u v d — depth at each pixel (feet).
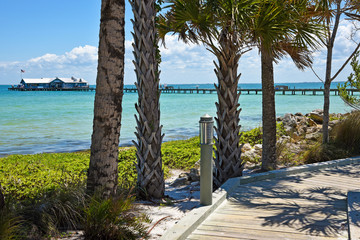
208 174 14.60
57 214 12.93
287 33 20.99
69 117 95.76
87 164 31.81
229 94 21.25
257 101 164.25
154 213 15.87
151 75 19.10
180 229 11.66
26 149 48.70
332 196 16.87
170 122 81.46
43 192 14.96
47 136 61.21
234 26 19.27
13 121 85.25
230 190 17.84
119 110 15.20
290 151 32.01
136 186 19.52
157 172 19.40
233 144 21.65
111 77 14.71
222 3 19.63
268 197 17.01
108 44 14.60
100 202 13.35
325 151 27.94
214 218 13.80
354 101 34.40
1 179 22.22
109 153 14.96
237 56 21.09
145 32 18.80
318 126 41.93
